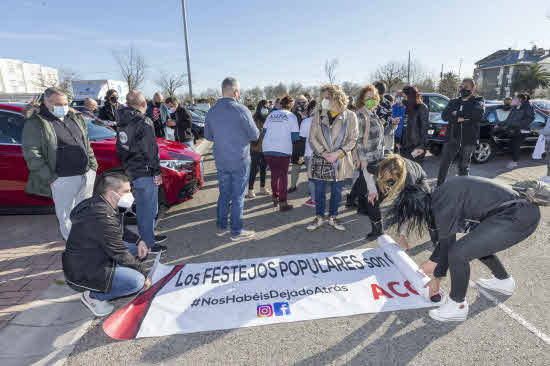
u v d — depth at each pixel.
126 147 2.98
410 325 2.31
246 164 3.54
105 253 2.30
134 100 2.94
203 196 5.51
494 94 53.56
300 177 6.72
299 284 2.79
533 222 2.05
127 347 2.13
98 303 2.44
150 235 3.33
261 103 4.99
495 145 7.34
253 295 2.64
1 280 2.86
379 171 2.57
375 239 3.67
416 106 4.70
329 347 2.12
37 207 4.02
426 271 2.47
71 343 2.16
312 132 3.68
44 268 3.07
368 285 2.75
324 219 4.36
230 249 3.51
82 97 27.30
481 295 2.65
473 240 2.11
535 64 48.22
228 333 2.25
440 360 2.01
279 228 4.09
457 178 2.17
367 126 3.32
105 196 2.27
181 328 2.29
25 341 2.15
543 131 5.59
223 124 3.37
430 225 2.77
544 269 3.04
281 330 2.28
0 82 81.00
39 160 2.85
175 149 4.61
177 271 3.00
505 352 2.06
